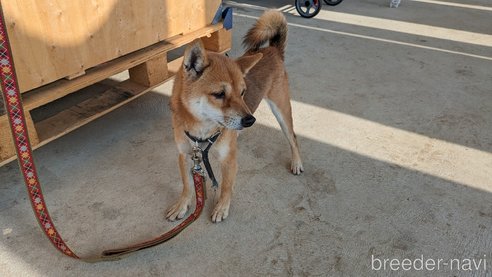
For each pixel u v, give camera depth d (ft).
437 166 3.73
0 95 2.79
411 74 5.61
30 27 2.79
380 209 3.18
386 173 3.60
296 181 3.46
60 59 3.10
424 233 2.96
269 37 3.52
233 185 3.04
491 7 9.46
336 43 6.59
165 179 3.40
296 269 2.63
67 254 2.42
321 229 2.96
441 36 7.21
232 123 2.56
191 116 2.60
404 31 7.37
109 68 3.51
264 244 2.81
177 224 2.95
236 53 5.79
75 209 3.01
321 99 4.81
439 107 4.75
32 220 2.90
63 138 3.85
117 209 3.05
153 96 4.66
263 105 4.66
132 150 3.74
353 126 4.31
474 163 3.79
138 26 3.73
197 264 2.63
